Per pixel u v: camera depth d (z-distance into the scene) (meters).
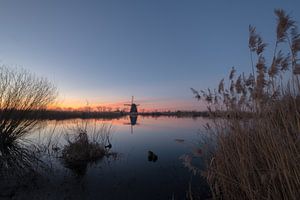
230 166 5.56
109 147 13.89
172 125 28.80
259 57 5.02
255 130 5.18
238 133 5.36
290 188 3.99
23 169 9.07
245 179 4.97
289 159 4.12
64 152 11.34
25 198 6.43
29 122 14.39
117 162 10.54
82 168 9.55
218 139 5.92
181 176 8.48
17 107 13.53
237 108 5.64
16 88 13.56
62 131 18.25
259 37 5.01
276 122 4.61
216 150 5.96
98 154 11.52
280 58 4.57
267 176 4.50
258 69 5.01
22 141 14.59
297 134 4.16
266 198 4.46
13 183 7.52
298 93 4.56
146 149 13.33
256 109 5.06
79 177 8.34
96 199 6.49
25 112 13.84
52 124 26.33
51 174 8.62
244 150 5.07
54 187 7.32
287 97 4.78
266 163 4.84
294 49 4.38
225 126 5.80
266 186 4.61
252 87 5.47
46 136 16.78
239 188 5.28
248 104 5.49
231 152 5.46
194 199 6.48
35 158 10.78
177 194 6.89
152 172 9.02
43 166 9.62
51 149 12.66
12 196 6.54
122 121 38.03
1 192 6.77
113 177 8.41
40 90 14.82
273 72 4.66
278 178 4.46
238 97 5.71
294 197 3.96
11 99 13.27
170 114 79.12
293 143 4.08
